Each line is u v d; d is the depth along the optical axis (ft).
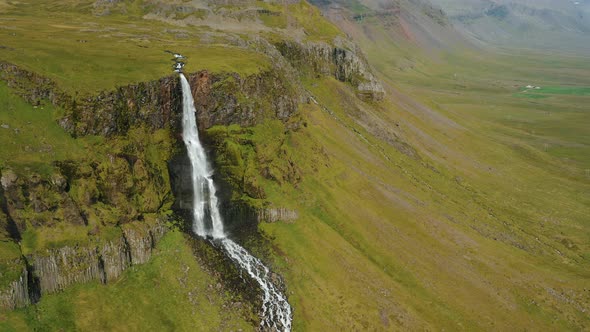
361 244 361.71
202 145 339.16
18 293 204.74
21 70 261.24
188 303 259.80
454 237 413.59
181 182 313.94
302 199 369.91
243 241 324.80
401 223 401.70
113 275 246.88
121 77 298.35
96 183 253.65
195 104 338.95
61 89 264.72
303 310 293.02
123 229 257.55
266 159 361.51
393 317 305.53
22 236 217.15
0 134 234.17
